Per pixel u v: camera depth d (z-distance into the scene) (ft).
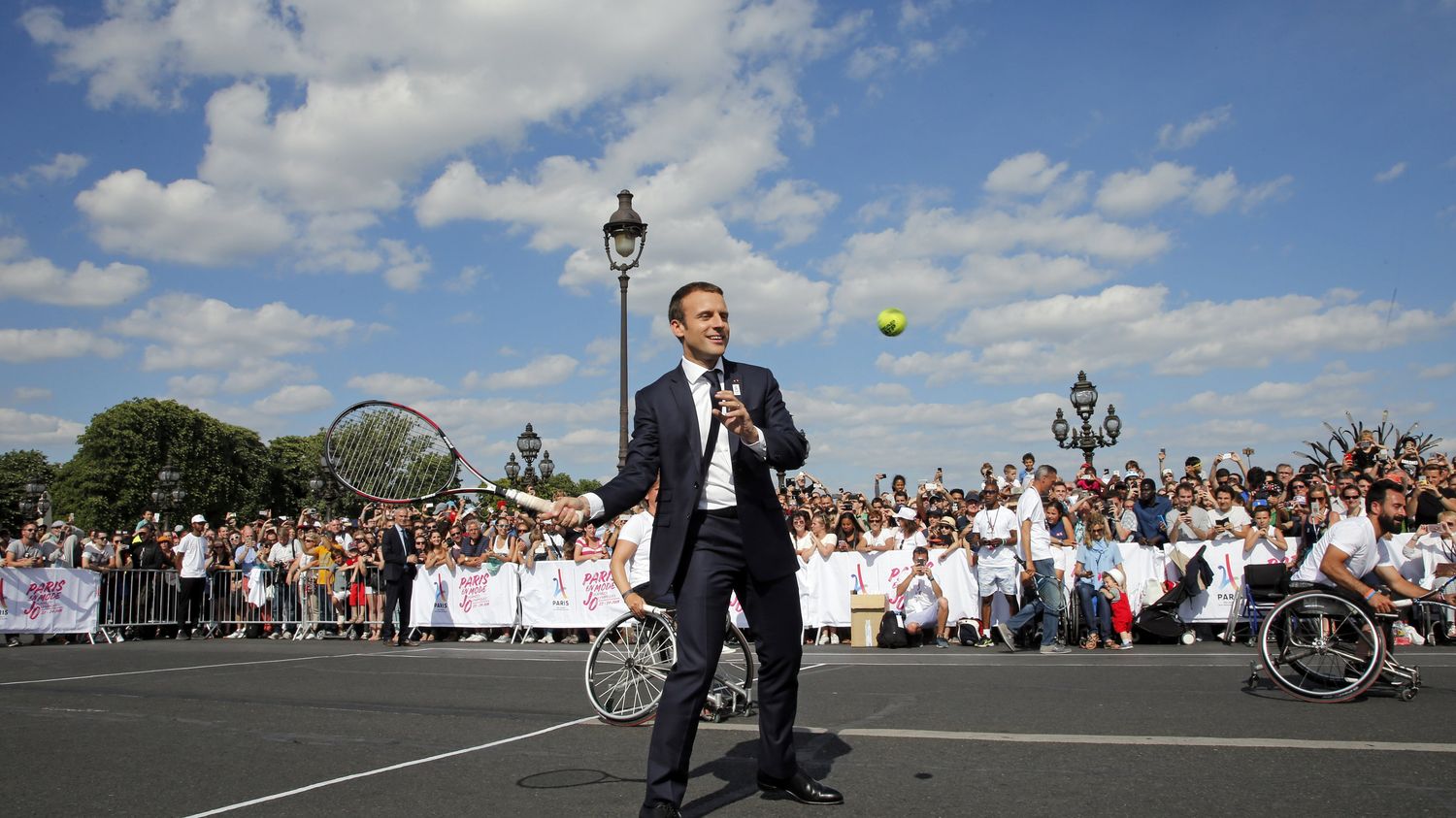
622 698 23.07
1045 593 38.81
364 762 18.29
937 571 45.83
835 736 19.63
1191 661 32.83
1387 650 23.38
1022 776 15.47
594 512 13.42
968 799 14.19
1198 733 18.90
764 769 14.44
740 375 14.47
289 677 33.24
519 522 55.16
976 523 44.27
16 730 22.77
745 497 13.85
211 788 16.40
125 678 33.83
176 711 25.40
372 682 31.40
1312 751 16.76
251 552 61.87
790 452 13.85
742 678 26.63
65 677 34.55
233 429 244.22
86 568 57.82
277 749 19.83
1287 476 48.42
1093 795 14.17
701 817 13.65
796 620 14.20
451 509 67.21
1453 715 20.45
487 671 34.42
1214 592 41.42
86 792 16.30
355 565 56.49
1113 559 40.50
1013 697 24.81
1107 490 51.96
